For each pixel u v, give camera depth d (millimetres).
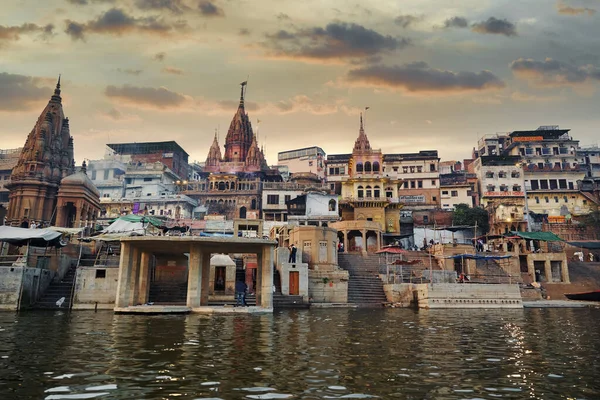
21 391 7109
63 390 7184
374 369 9062
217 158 94312
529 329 16844
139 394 7004
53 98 43938
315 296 31453
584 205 69438
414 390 7469
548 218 62250
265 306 23328
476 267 42281
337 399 6863
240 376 8250
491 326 17797
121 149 88812
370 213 58719
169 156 86062
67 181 39188
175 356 10094
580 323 19375
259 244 23141
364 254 44250
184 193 74875
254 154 87438
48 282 26516
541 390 7586
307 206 60562
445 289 29328
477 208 63875
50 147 41938
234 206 73188
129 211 68688
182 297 27500
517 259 42500
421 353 11086
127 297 22391
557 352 11477
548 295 39062
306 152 98062
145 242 22453
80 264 29703
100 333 13898
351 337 13852
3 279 23453
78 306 24953
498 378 8445
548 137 79438
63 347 11227
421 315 23203
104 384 7582
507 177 71125
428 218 64812
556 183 72875
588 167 81188
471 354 11047
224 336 13422
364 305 30969
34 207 39719
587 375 8750
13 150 76062
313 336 13883
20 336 13219
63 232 29734
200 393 7086
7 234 25719
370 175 60938
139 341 12258
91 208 41500
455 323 18922
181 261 30297
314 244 36344
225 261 29375
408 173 74188
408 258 43594
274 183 69188
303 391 7285
